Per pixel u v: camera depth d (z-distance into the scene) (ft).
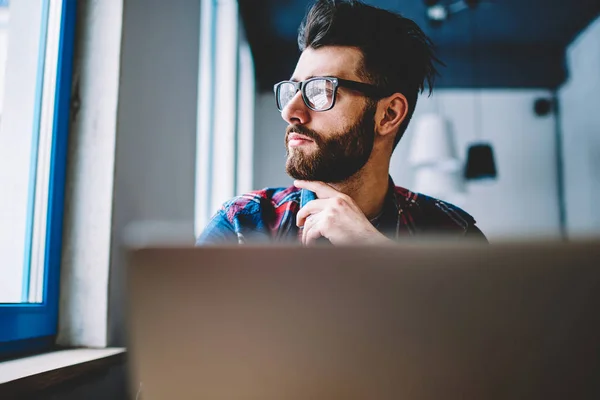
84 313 4.35
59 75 4.37
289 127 3.53
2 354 3.67
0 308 3.59
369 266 1.32
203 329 1.33
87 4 4.67
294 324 1.32
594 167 16.02
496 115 17.56
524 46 17.57
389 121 3.71
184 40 6.95
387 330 1.31
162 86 5.93
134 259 1.34
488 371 1.29
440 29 16.34
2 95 4.12
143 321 1.34
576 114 16.78
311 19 3.61
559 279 1.28
